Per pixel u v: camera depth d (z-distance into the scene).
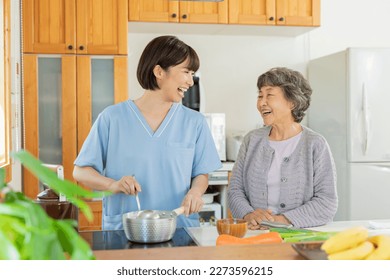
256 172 1.87
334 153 3.54
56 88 3.17
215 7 3.40
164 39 1.66
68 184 0.49
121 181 1.57
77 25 3.15
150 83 1.69
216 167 1.82
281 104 1.83
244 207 1.82
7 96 2.36
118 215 1.70
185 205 1.54
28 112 3.13
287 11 3.49
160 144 1.72
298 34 3.83
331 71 3.55
